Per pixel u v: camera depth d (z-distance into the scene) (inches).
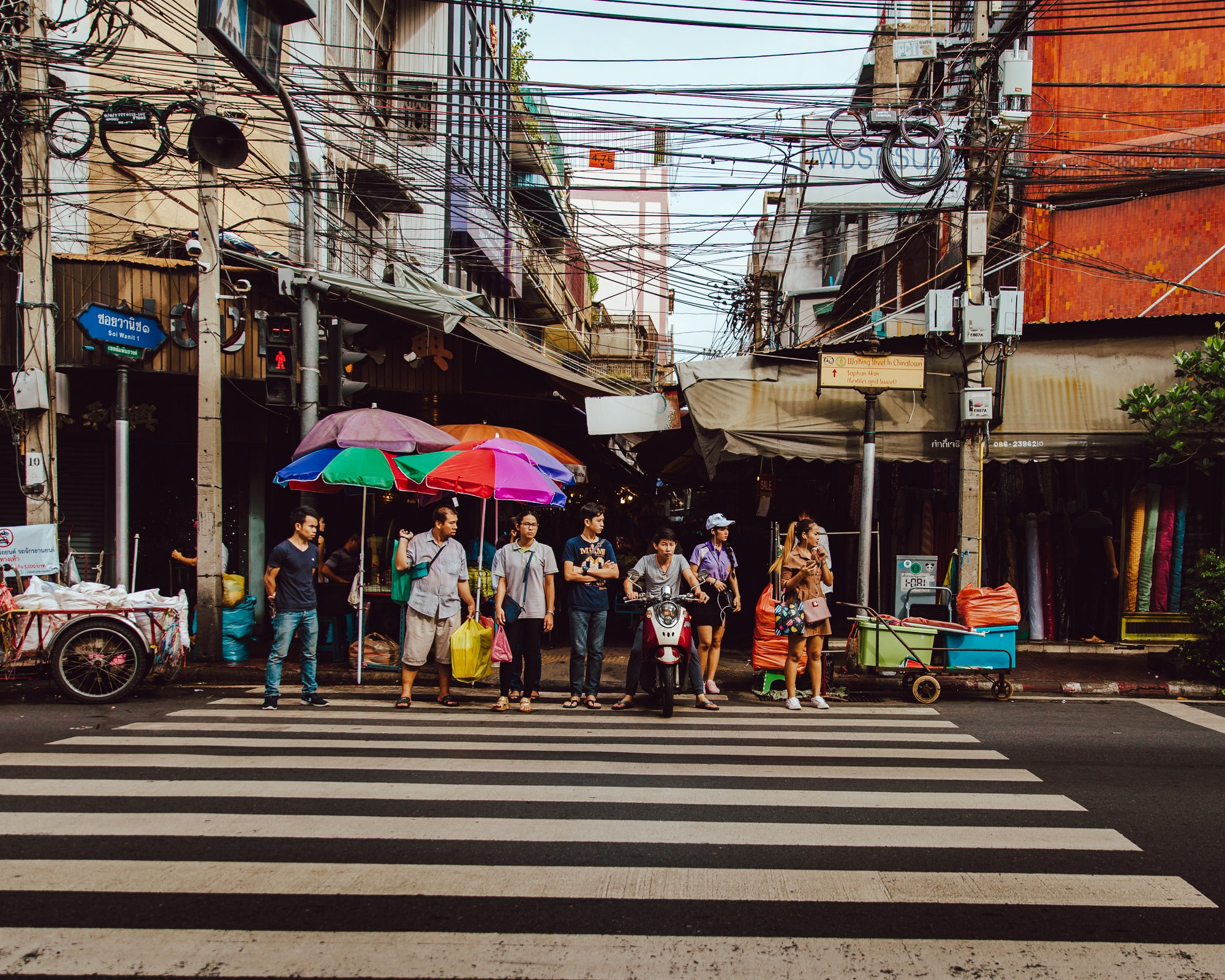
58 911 142.7
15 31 391.5
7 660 323.6
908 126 413.4
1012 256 533.6
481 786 215.6
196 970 124.3
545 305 945.5
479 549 378.6
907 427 443.5
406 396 557.0
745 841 180.4
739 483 671.8
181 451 518.0
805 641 340.5
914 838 184.2
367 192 603.2
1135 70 546.3
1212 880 163.6
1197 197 530.3
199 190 405.4
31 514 396.8
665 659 308.7
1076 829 191.6
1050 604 490.6
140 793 206.5
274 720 295.3
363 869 162.1
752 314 861.8
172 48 490.0
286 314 400.2
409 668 326.0
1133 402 409.1
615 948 133.0
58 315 439.5
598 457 807.1
